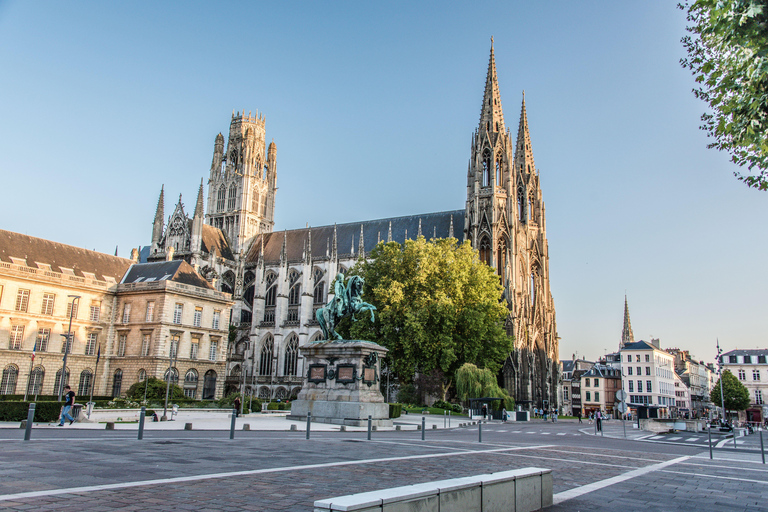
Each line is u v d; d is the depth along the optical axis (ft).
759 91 56.70
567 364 617.21
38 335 255.50
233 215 477.77
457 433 141.28
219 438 89.15
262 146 505.66
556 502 46.24
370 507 27.25
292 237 465.06
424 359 263.29
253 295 449.48
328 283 406.21
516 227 378.12
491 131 388.98
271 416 176.86
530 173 414.62
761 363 543.80
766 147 56.70
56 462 53.78
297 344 400.88
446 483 34.17
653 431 194.80
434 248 284.41
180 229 429.79
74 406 136.77
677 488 56.70
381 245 308.19
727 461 89.10
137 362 265.34
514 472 41.09
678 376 568.00
